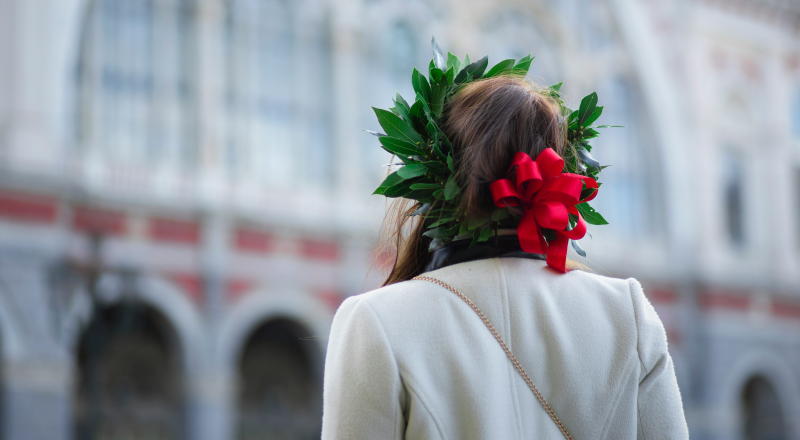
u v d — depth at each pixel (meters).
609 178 21.02
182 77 16.27
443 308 1.17
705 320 20.83
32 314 13.52
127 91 15.66
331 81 17.92
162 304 15.13
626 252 20.30
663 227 21.17
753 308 21.53
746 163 22.31
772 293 21.78
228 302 15.80
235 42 16.88
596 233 20.31
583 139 1.40
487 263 1.23
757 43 22.92
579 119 1.38
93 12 15.47
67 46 14.88
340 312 1.22
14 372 13.20
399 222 1.42
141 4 16.03
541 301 1.20
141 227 15.18
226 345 15.62
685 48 21.89
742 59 22.66
